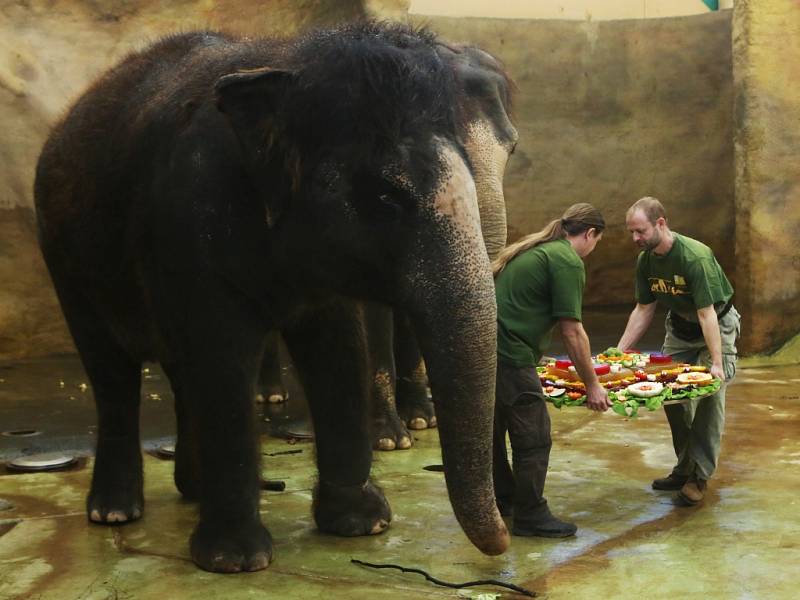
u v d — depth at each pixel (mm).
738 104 9695
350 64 3713
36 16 9992
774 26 9617
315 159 3732
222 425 4355
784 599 4016
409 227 3588
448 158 3617
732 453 6305
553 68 12844
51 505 5395
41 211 5250
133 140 4547
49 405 7969
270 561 4457
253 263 4156
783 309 9789
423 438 6898
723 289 5348
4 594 4148
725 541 4707
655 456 6293
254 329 4340
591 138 13016
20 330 10102
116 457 5125
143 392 8516
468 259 3543
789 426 7000
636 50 12977
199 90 4340
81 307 5160
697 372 5199
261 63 4152
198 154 4180
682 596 4047
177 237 4230
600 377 5109
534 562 4461
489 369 3518
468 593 4105
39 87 9922
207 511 4453
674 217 13086
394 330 7145
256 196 4090
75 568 4438
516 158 12891
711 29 12789
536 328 4836
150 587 4211
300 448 6652
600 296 13484
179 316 4332
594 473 5914
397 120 3625
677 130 13000
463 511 3523
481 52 6250
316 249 3814
